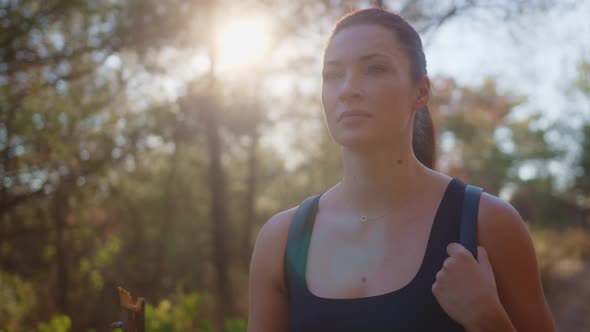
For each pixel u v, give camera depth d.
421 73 1.25
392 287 1.16
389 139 1.21
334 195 1.34
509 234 1.18
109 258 9.45
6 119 7.20
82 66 8.00
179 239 14.27
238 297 11.16
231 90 12.36
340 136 1.22
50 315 7.87
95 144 8.58
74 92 7.79
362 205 1.26
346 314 1.17
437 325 1.12
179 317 5.68
